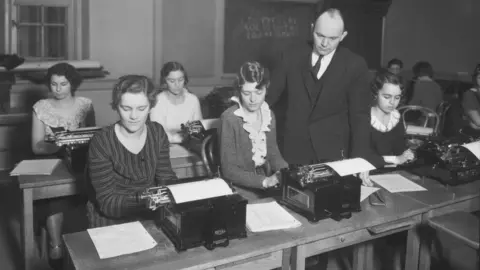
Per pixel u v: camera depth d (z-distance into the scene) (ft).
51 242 10.29
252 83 8.08
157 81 19.52
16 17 17.20
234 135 8.55
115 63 18.80
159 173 8.05
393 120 10.80
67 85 11.76
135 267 5.85
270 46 22.26
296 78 9.11
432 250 11.51
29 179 9.23
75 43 18.10
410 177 9.73
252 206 7.68
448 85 24.84
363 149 9.13
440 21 27.20
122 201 7.36
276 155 9.07
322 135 9.17
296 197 7.61
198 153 11.14
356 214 7.68
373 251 11.30
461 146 9.11
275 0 21.86
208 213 6.33
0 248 11.58
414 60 26.91
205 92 20.61
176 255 6.16
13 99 16.90
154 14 19.10
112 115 18.79
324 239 7.09
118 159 7.54
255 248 6.40
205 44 20.57
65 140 9.52
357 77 8.96
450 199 8.50
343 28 8.45
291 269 6.93
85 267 5.82
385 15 24.64
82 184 9.46
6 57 16.20
